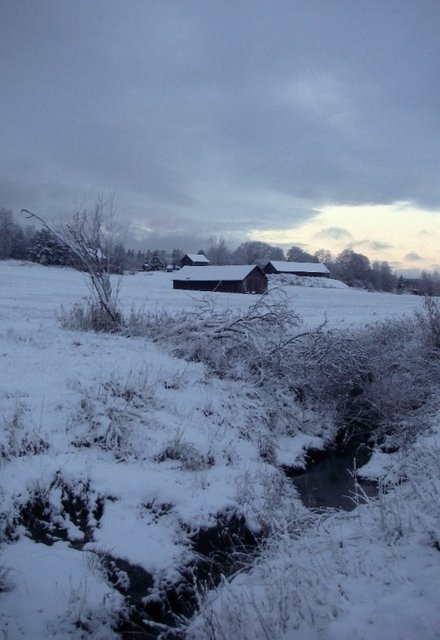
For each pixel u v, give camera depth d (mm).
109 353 12539
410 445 11617
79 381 10055
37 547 6668
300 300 45406
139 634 5926
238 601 5441
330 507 8891
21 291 38000
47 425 8547
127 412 9516
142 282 65562
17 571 6027
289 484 10211
